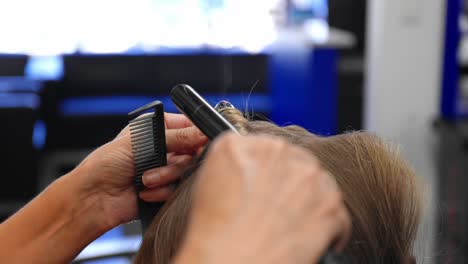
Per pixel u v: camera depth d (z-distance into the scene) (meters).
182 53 4.45
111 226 0.79
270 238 0.31
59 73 4.28
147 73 4.50
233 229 0.31
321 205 0.33
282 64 4.14
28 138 2.93
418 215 0.61
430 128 3.32
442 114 3.34
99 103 4.46
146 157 0.66
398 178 0.59
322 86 3.85
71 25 4.34
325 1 4.38
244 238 0.31
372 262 0.56
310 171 0.33
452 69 3.31
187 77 4.51
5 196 2.99
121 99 4.50
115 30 4.40
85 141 4.45
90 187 0.77
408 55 3.31
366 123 3.51
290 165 0.33
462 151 2.91
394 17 3.28
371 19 3.38
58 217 0.78
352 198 0.55
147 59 4.46
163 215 0.57
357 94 4.65
